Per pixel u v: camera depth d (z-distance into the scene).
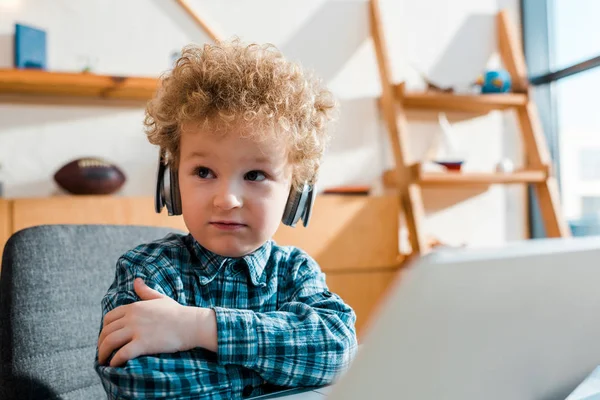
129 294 0.65
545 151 2.44
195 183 0.64
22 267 0.81
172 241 0.75
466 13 2.68
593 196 2.41
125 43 2.20
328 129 0.79
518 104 2.48
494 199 2.66
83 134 2.14
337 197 2.12
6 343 0.77
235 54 0.70
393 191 2.48
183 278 0.71
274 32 2.39
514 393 0.38
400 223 2.35
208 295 0.72
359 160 2.46
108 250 0.95
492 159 2.68
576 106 2.54
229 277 0.73
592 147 2.41
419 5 2.62
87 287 0.88
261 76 0.67
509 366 0.37
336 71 2.46
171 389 0.55
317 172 0.74
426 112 2.58
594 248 0.38
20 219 1.75
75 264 0.88
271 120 0.64
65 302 0.84
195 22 2.28
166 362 0.55
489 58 2.70
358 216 2.13
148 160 2.21
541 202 2.43
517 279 0.35
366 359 0.32
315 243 2.08
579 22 2.51
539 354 0.38
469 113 2.65
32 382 0.76
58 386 0.79
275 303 0.75
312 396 0.57
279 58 0.73
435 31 2.64
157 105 0.72
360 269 2.12
